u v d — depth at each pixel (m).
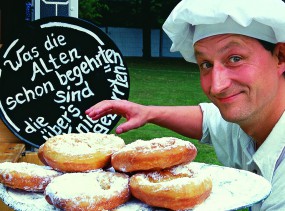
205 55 1.36
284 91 1.48
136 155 1.20
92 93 2.34
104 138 1.42
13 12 3.66
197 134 1.81
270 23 1.30
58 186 1.17
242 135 1.61
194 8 1.32
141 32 21.73
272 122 1.48
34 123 2.30
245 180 1.34
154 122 1.76
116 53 2.34
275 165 1.47
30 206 1.18
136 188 1.17
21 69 2.28
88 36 2.32
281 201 1.44
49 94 2.31
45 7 2.56
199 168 1.41
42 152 1.35
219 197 1.23
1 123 2.39
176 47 1.59
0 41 3.45
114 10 21.33
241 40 1.32
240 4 1.28
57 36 2.29
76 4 2.59
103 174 1.24
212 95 1.38
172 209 1.14
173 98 9.25
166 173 1.21
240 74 1.33
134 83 11.28
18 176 1.26
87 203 1.12
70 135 1.42
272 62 1.38
